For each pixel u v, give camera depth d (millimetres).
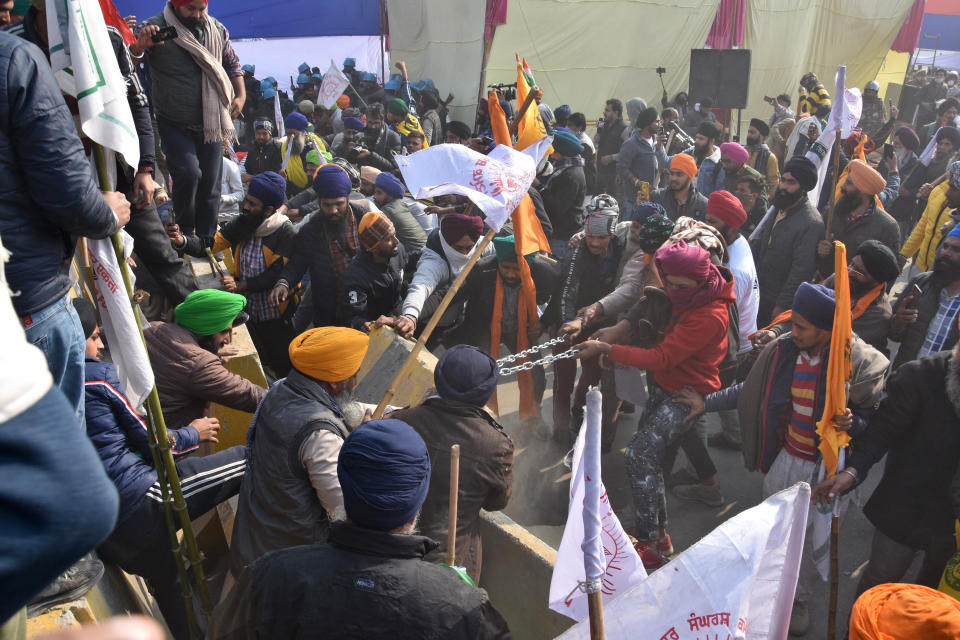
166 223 5250
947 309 4613
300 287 6125
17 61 1963
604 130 12688
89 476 694
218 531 4008
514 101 13531
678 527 4980
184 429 3355
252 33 20641
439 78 18281
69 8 2141
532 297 5086
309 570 1919
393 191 6578
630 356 4305
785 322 4855
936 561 3600
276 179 5508
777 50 19297
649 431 4328
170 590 3324
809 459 3859
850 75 21266
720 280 4152
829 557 3789
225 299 3875
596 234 5164
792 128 12367
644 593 2023
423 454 2047
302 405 2924
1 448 659
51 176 2025
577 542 2199
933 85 18062
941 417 3377
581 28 17594
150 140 3391
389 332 4621
